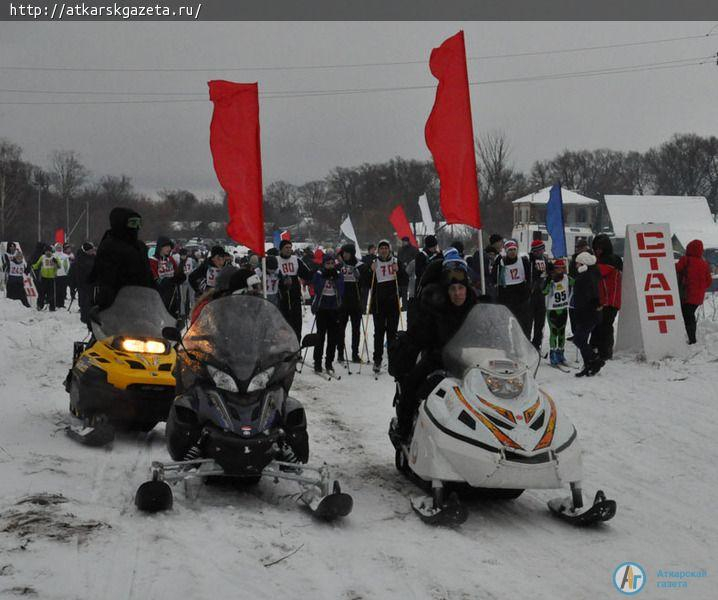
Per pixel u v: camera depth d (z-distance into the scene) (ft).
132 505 19.98
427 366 23.17
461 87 33.01
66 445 26.27
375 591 15.46
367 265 46.93
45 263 86.28
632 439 29.73
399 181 291.79
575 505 20.48
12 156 257.96
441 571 16.72
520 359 21.34
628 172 320.29
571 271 48.32
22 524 17.74
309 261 85.76
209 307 22.29
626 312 46.16
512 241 45.98
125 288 28.66
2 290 109.09
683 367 41.14
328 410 35.12
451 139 33.01
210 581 15.37
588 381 40.27
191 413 20.95
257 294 24.40
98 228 286.25
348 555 17.40
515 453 19.31
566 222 218.18
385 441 29.58
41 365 43.75
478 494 21.99
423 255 48.62
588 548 18.74
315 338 22.80
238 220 32.35
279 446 21.65
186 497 20.97
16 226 256.73
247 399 20.24
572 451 19.98
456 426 20.03
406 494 22.68
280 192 361.30
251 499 21.27
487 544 18.69
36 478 21.80
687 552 18.76
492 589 15.90
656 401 35.29
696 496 23.24
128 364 26.58
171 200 334.85
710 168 302.45
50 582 14.75
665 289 44.73
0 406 32.27
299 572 16.19
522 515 21.17
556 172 322.96
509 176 232.94
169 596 14.55
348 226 110.32
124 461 24.67
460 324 22.36
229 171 32.37
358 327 50.37
